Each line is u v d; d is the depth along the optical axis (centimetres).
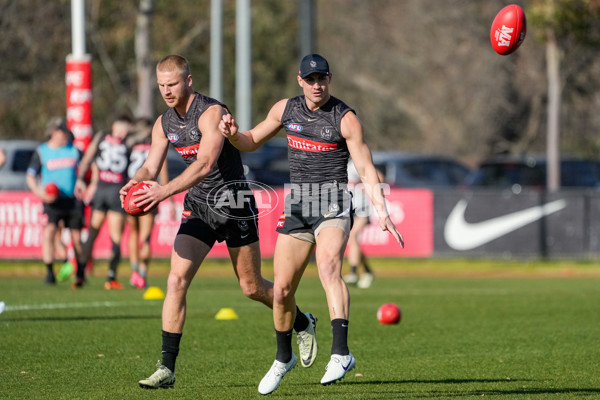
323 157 2423
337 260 2367
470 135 15075
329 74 2383
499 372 2797
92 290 5234
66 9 12875
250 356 3070
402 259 7700
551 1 9462
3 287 5419
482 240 7756
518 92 14788
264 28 14575
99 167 5234
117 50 13462
